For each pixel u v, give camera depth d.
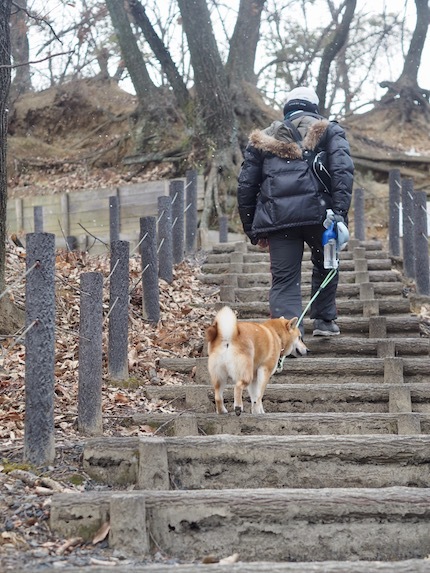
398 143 19.39
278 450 4.41
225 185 15.48
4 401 5.32
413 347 6.75
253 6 18.47
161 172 16.86
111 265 6.13
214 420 5.11
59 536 3.68
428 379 6.23
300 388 5.67
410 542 3.76
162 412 5.57
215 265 9.60
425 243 9.28
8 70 6.16
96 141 19.75
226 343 5.14
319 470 4.40
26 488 4.07
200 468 4.38
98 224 14.22
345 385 5.68
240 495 3.81
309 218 6.25
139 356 6.64
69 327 6.88
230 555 3.74
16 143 19.73
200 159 16.08
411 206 9.81
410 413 4.99
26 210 14.95
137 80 18.31
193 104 16.39
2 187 6.25
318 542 3.76
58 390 5.62
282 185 6.27
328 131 6.33
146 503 3.76
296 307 6.49
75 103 20.72
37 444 4.37
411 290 9.45
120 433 5.12
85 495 3.77
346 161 6.22
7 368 5.82
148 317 7.55
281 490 3.87
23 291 7.12
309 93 6.64
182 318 7.81
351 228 15.80
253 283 8.98
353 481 4.38
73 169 18.78
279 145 6.29
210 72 16.08
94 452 4.36
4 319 6.31
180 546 3.74
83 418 5.02
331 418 5.03
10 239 9.26
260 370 5.45
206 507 3.77
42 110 20.75
